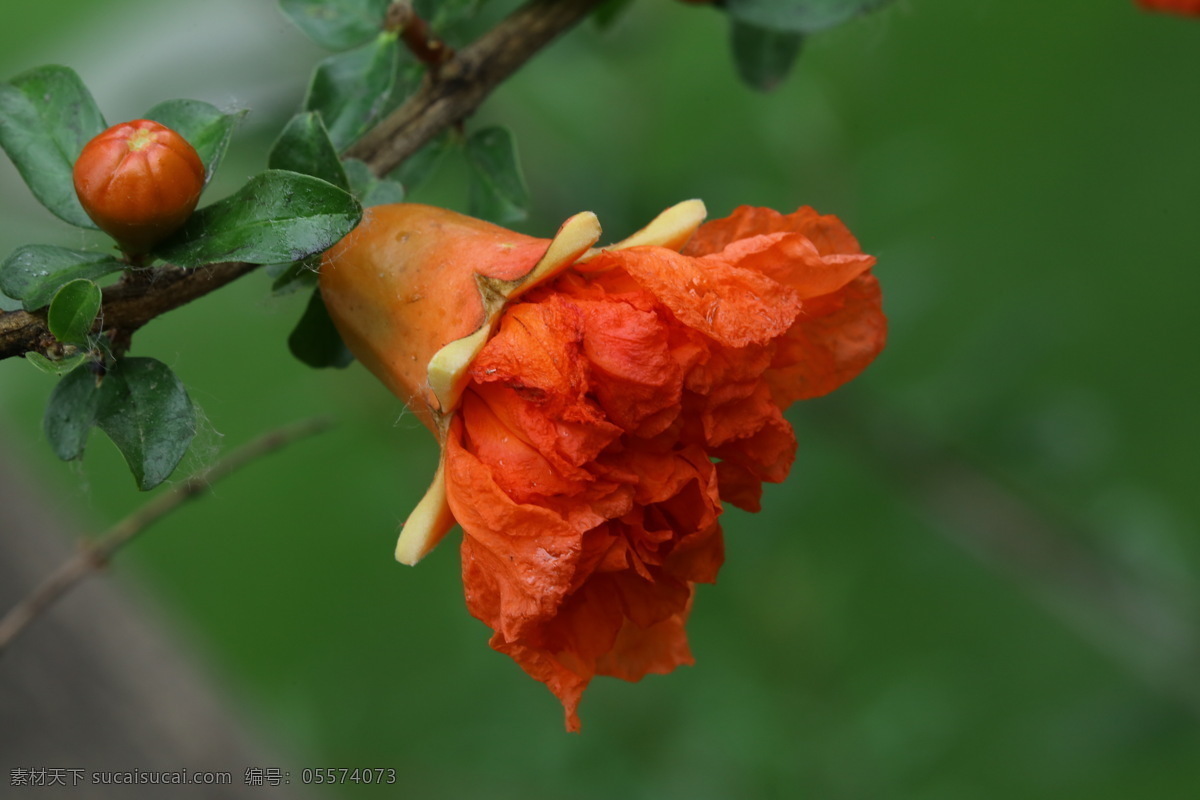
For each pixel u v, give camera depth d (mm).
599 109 625
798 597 625
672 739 630
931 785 638
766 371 440
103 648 597
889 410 642
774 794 606
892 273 643
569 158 630
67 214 431
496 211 464
